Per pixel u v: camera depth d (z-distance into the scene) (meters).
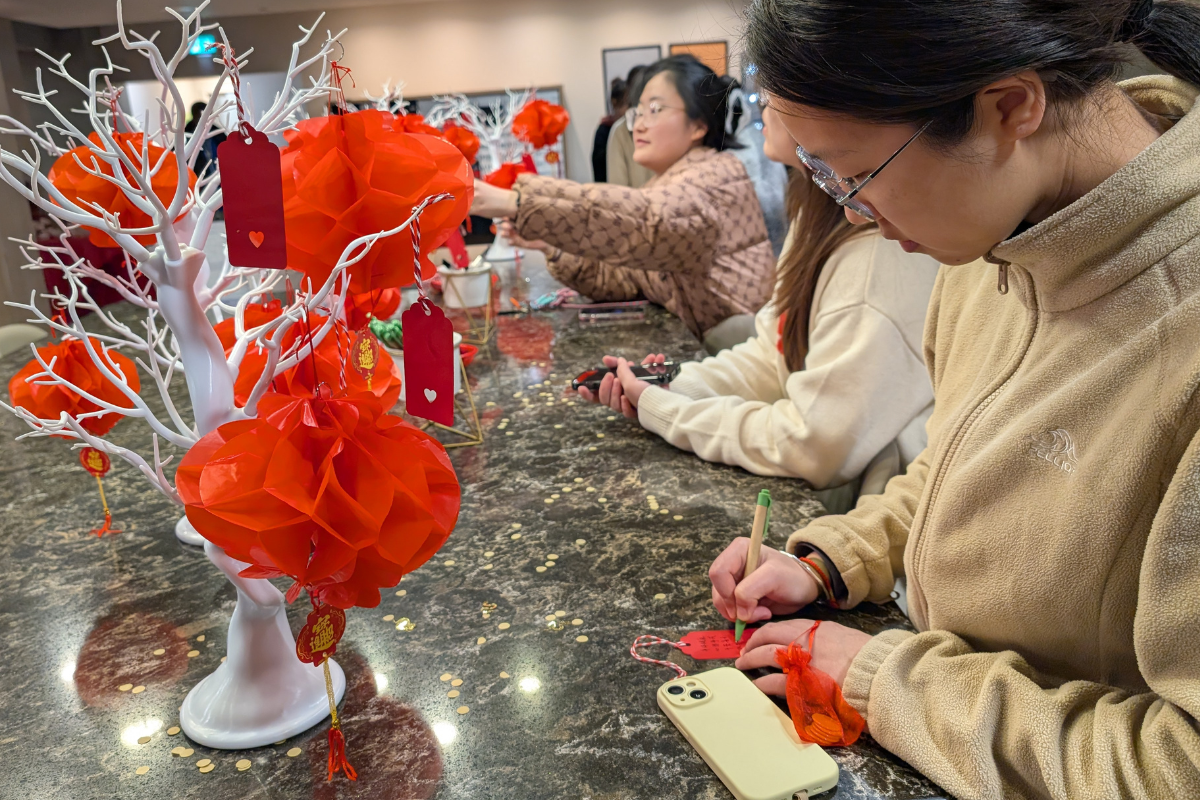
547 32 6.64
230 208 0.60
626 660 0.85
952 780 0.65
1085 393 0.63
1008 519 0.69
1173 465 0.58
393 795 0.68
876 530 0.95
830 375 1.22
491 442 1.47
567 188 2.05
